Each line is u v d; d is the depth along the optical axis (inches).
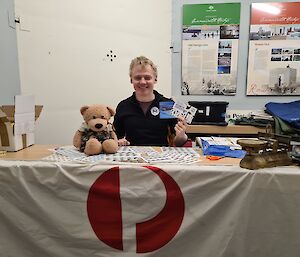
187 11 95.4
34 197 38.8
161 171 36.8
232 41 96.1
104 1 90.0
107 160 39.5
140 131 66.1
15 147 45.9
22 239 40.2
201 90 100.3
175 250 37.9
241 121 89.0
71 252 39.4
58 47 89.6
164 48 96.3
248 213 35.8
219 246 36.7
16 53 85.7
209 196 36.8
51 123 92.3
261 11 93.3
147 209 37.8
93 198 38.2
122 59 94.2
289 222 35.6
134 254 38.3
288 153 38.0
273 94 98.1
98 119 45.0
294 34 93.7
